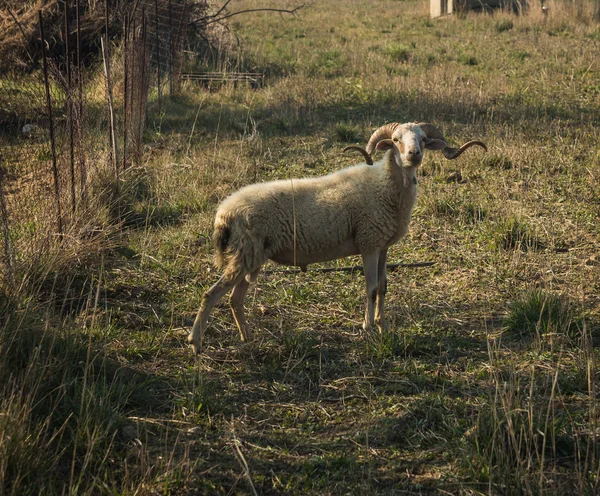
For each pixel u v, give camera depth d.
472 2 26.44
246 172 9.59
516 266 6.70
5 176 8.82
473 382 4.79
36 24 13.29
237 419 4.43
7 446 3.58
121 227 7.57
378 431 4.26
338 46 20.75
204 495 3.71
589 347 4.71
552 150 10.33
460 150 5.29
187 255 7.07
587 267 6.58
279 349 5.26
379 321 5.55
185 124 12.41
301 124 12.43
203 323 5.11
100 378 4.73
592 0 25.28
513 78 15.34
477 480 3.77
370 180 5.32
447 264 6.90
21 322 4.62
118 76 11.99
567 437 4.04
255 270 5.23
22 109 11.34
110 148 8.85
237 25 25.83
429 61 18.00
